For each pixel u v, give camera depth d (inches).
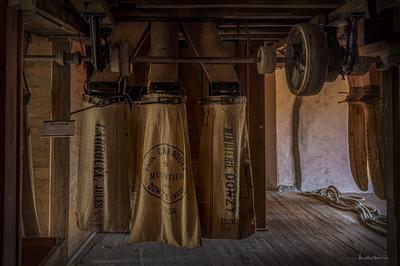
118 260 154.3
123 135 109.7
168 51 119.0
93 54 98.4
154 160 106.5
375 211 230.2
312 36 94.5
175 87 111.2
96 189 108.7
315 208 249.6
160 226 107.3
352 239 181.9
